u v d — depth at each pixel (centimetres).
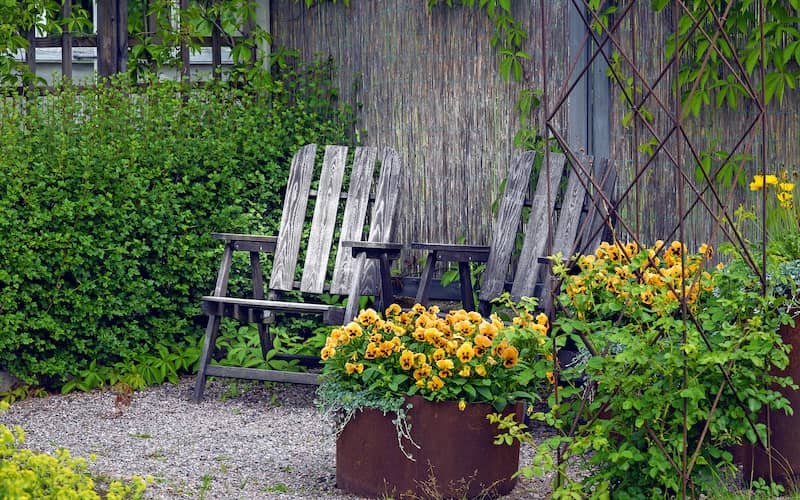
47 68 783
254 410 519
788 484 365
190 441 458
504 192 573
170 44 652
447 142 655
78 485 279
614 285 343
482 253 551
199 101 620
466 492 353
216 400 540
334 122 680
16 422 494
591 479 331
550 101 627
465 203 652
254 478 397
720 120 592
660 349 323
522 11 634
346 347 378
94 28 787
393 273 661
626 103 608
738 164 585
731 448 390
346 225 569
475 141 648
